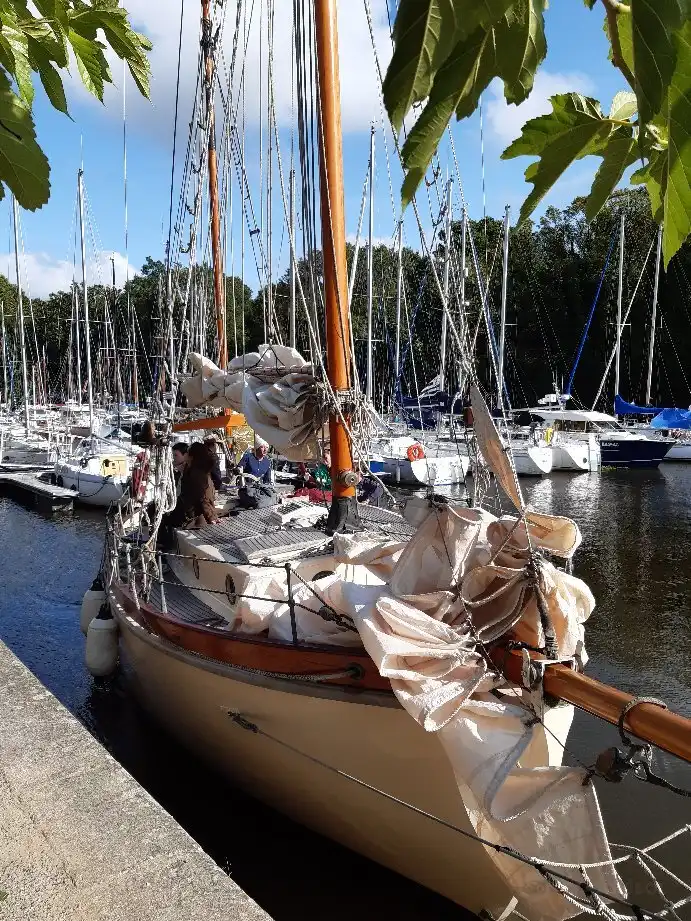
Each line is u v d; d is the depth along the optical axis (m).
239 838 5.61
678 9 0.63
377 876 5.15
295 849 5.47
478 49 0.77
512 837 3.54
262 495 8.51
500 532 4.30
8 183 1.12
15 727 3.62
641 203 35.34
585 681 3.57
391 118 0.71
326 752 4.67
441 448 22.19
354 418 6.14
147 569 7.08
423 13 0.67
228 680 5.04
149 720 7.29
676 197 0.79
